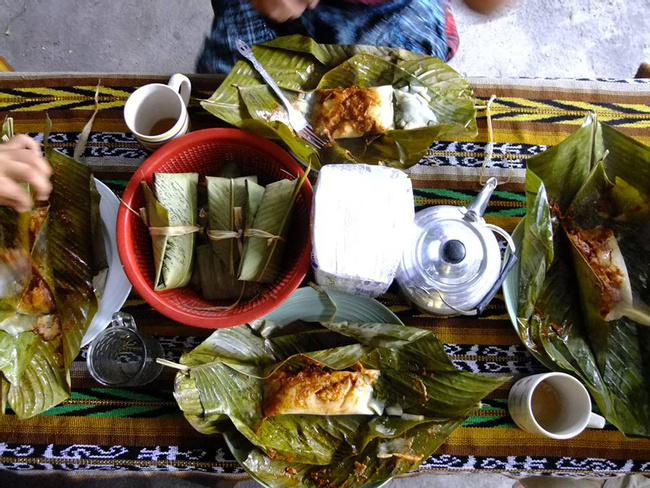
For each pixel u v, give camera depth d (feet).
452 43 4.42
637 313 3.12
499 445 3.22
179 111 3.19
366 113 3.33
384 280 2.62
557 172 3.21
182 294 3.03
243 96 3.30
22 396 2.97
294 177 3.00
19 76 3.50
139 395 3.21
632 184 3.20
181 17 6.35
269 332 3.12
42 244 3.03
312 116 3.45
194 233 2.99
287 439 3.07
